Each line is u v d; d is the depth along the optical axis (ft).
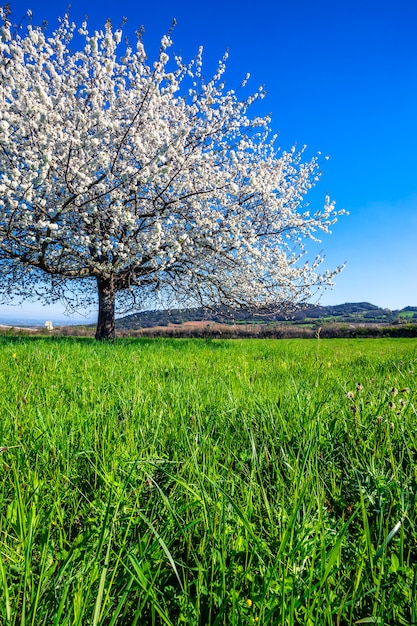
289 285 44.45
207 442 7.41
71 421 8.54
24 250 36.50
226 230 38.73
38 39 27.40
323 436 7.72
